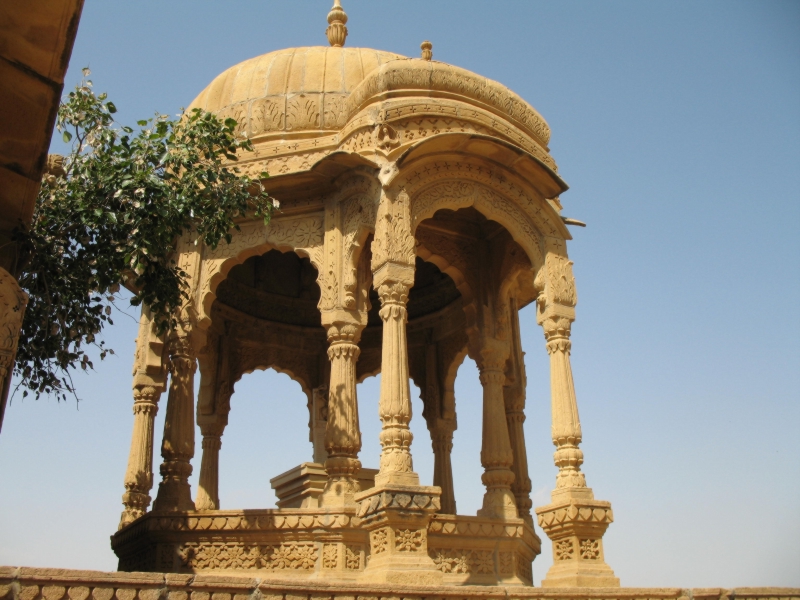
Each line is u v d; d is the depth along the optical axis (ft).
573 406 38.68
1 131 22.58
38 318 32.96
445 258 47.29
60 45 21.30
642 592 32.55
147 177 34.40
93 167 35.04
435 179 40.01
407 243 37.70
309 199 43.57
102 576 23.16
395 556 31.81
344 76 47.70
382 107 40.63
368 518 33.22
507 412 47.93
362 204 40.91
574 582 34.73
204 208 36.58
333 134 45.50
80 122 35.96
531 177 42.19
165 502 39.88
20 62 21.44
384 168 38.75
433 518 39.04
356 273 41.50
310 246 42.70
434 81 42.27
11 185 23.97
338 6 54.44
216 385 53.57
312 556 37.40
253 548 38.24
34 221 34.14
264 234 43.47
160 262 37.55
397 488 32.50
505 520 41.04
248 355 55.72
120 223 34.86
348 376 40.04
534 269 42.04
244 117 46.42
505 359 46.16
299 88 46.98
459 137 39.14
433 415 54.29
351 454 38.93
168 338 43.16
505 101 43.96
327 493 38.32
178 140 37.06
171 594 24.11
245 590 25.34
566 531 36.22
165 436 41.09
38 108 22.36
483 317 46.55
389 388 34.71
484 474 42.88
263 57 50.01
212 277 43.16
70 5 20.59
